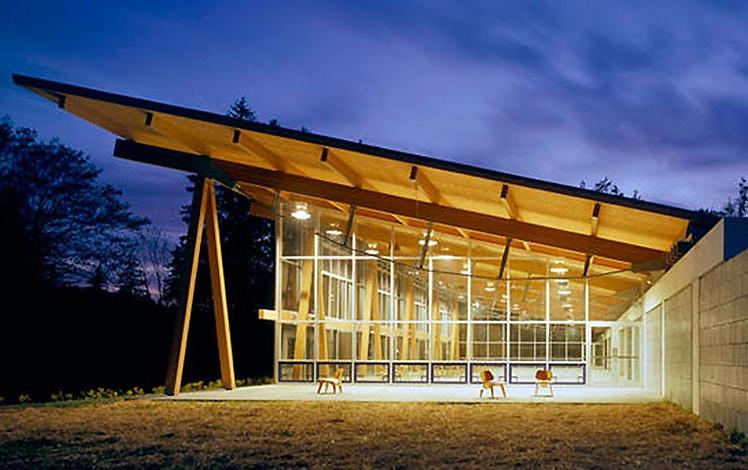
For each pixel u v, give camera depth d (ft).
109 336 99.91
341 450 37.37
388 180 66.18
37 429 44.91
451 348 83.66
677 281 59.26
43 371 88.53
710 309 47.01
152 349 106.52
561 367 83.05
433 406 59.88
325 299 86.12
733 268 40.50
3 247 98.68
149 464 33.30
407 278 85.15
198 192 69.05
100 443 39.60
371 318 85.25
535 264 83.97
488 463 33.63
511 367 83.15
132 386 96.22
